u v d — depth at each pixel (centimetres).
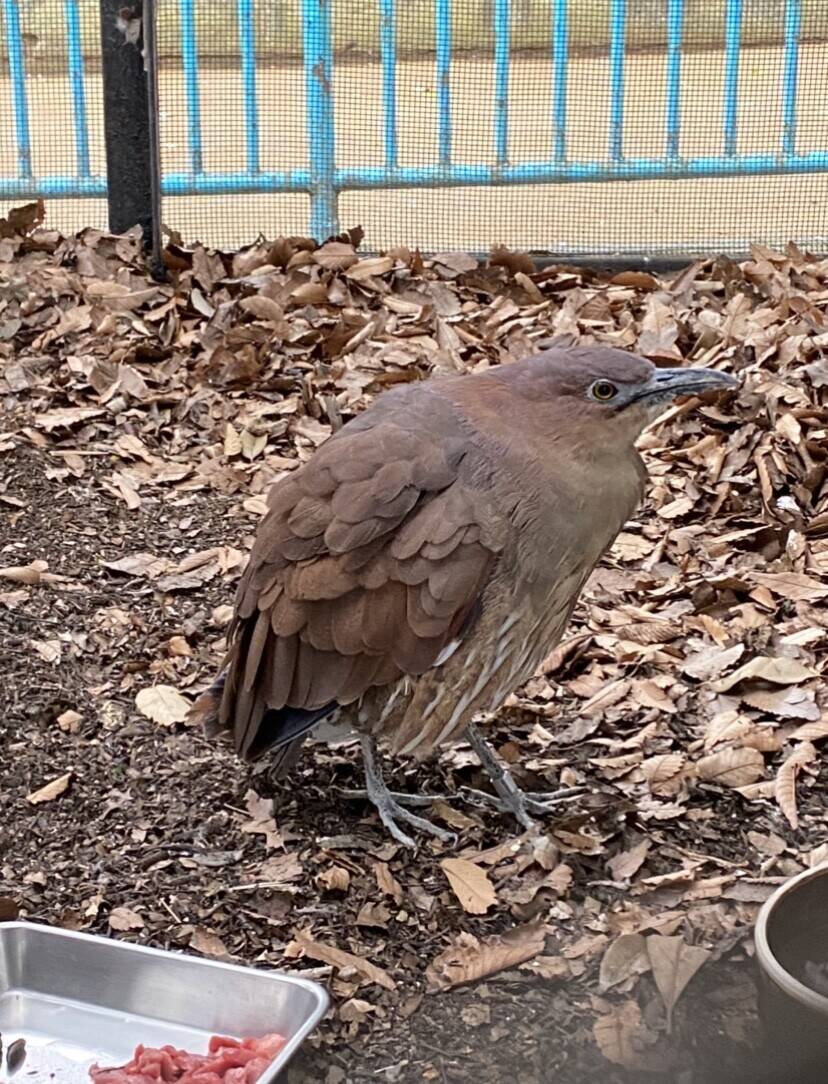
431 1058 107
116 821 124
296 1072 106
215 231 227
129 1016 108
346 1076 106
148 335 190
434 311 195
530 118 223
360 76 220
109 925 115
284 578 120
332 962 113
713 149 224
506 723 136
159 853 121
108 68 202
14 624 143
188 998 107
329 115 222
